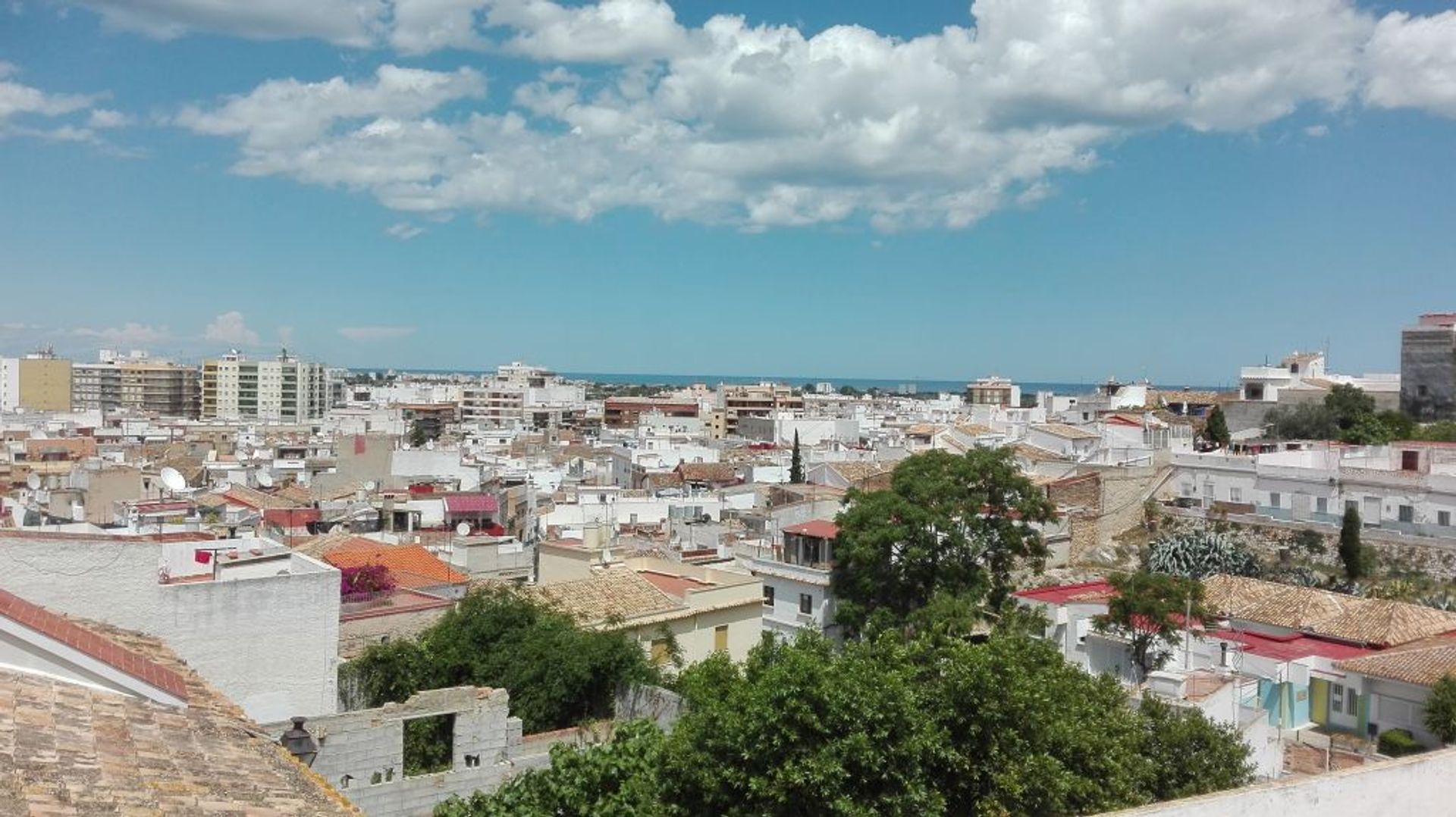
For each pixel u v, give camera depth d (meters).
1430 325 118.56
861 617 58.25
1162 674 41.81
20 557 27.19
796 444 126.88
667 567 57.72
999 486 65.19
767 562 64.50
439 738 33.22
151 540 31.62
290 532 65.81
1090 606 56.62
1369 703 48.25
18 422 165.62
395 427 182.50
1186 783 31.02
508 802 26.05
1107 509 89.94
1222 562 78.56
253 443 146.12
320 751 29.50
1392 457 86.25
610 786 25.92
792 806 22.70
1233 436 125.56
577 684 37.91
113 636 23.64
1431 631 53.94
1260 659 50.16
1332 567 77.56
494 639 39.41
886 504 60.19
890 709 23.39
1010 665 25.14
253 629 30.72
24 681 17.50
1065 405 195.62
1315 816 15.98
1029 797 24.38
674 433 189.62
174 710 18.95
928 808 22.77
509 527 87.69
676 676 41.44
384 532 73.88
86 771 14.33
